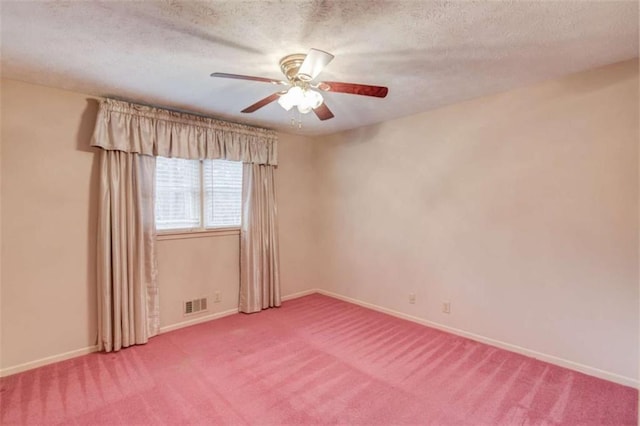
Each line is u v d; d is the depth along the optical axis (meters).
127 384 2.31
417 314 3.46
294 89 1.89
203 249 3.52
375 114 3.40
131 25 1.71
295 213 4.36
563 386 2.25
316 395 2.18
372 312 3.79
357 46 1.95
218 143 3.50
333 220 4.33
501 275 2.82
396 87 2.62
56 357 2.63
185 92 2.69
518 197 2.70
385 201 3.71
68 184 2.68
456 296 3.13
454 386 2.27
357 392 2.21
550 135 2.52
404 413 2.00
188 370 2.50
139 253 2.96
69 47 1.95
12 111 2.44
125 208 2.86
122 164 2.84
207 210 3.57
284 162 4.23
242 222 3.79
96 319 2.81
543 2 1.53
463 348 2.84
